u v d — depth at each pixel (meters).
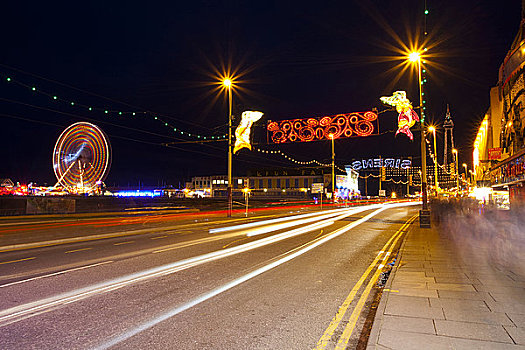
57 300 5.60
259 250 11.03
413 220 25.02
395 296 5.36
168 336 4.13
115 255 10.09
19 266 8.49
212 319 4.72
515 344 3.57
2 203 35.94
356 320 4.68
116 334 4.20
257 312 5.02
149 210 48.16
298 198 88.94
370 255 10.09
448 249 10.11
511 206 13.15
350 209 49.16
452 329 3.99
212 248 11.47
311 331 4.29
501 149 17.72
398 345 3.57
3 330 4.33
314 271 7.84
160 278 7.14
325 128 17.58
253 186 97.44
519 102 15.09
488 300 5.12
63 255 10.17
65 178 46.66
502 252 9.46
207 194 106.31
